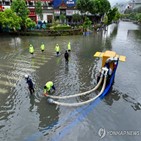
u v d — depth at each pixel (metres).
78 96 14.28
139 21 104.81
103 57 15.37
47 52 27.12
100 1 60.62
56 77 17.78
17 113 12.16
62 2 54.34
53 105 13.00
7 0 46.69
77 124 11.17
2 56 24.81
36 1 51.41
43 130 10.66
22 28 43.03
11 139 10.01
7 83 16.33
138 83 16.77
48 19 55.28
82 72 19.23
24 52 26.95
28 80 13.92
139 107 13.06
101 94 14.37
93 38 40.81
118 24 97.44
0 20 37.91
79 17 53.94
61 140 9.96
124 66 21.34
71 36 42.28
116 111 12.52
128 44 34.69
